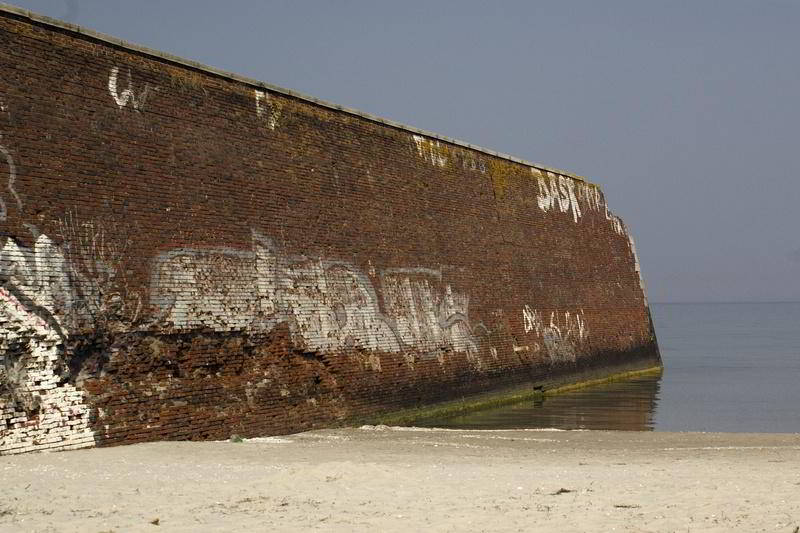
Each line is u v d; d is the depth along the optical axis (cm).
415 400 2353
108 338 1511
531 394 3005
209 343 1717
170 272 1650
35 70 1459
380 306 2266
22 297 1377
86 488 1025
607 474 1174
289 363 1912
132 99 1636
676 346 6719
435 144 2694
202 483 1064
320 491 1008
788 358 5181
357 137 2298
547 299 3250
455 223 2714
